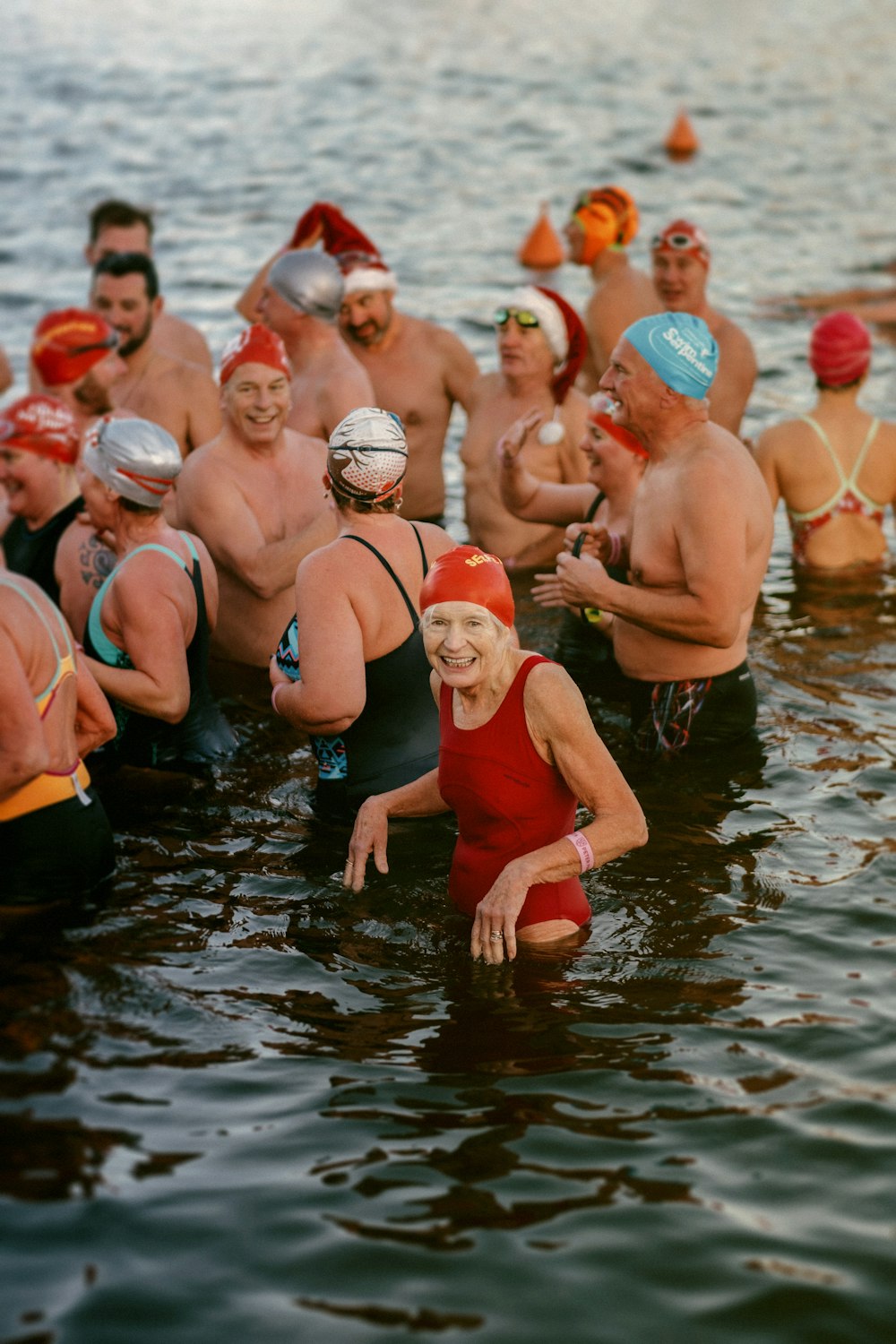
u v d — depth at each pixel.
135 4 32.00
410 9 31.81
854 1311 2.70
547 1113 3.30
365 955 3.99
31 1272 2.79
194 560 5.13
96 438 5.02
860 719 5.52
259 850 4.61
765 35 28.12
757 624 6.54
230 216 14.98
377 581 4.58
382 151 18.30
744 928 4.10
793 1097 3.35
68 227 14.46
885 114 20.66
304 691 4.52
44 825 4.20
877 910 4.18
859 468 7.12
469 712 3.91
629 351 5.07
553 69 24.31
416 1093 3.38
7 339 10.99
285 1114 3.30
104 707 4.45
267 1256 2.85
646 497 5.20
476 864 4.05
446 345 7.96
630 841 3.88
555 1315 2.70
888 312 12.10
